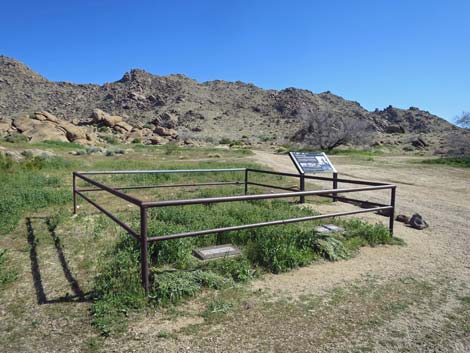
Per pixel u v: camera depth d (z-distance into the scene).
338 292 3.72
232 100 163.75
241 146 50.97
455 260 4.81
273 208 7.21
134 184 10.63
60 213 6.59
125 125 64.31
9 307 3.27
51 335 2.84
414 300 3.58
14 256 4.52
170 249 4.20
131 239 4.55
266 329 2.98
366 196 10.29
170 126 114.25
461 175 16.23
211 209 6.82
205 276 3.76
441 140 63.12
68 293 3.54
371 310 3.35
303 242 4.84
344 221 6.29
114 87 169.62
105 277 3.71
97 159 20.00
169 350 2.66
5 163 12.27
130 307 3.23
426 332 3.00
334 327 3.04
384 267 4.49
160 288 3.41
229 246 4.73
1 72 165.50
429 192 11.28
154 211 6.69
